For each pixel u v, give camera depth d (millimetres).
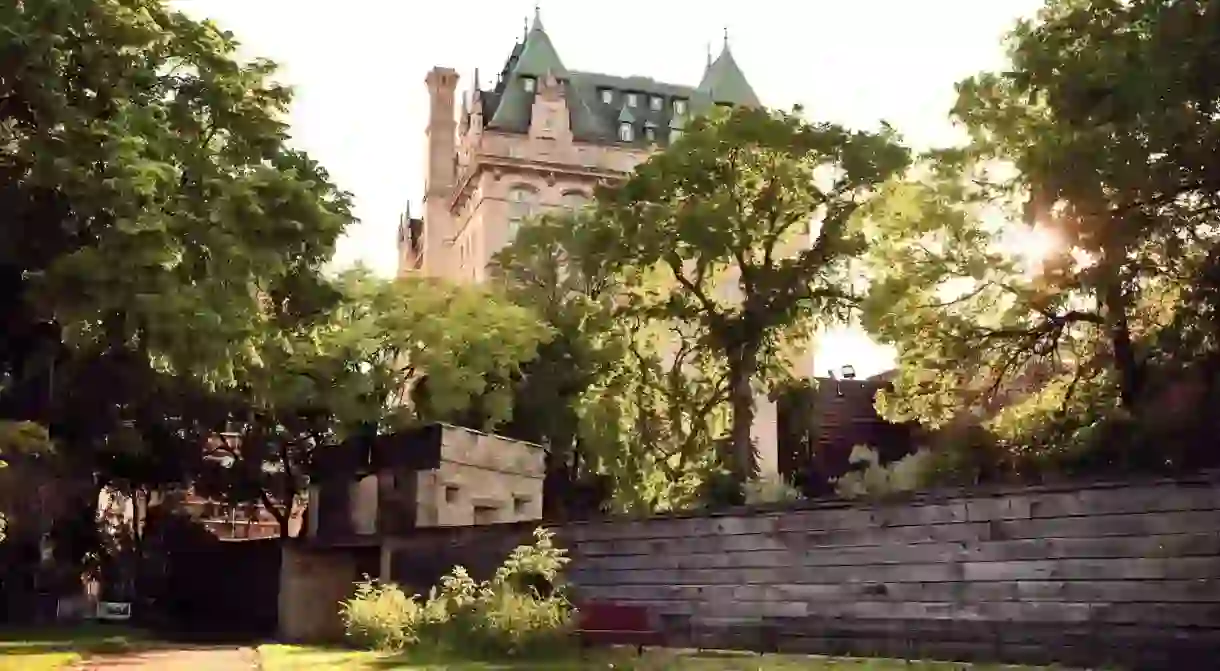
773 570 22812
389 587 26516
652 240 42344
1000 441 31891
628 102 89875
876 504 21234
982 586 19375
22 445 24734
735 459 42781
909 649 20219
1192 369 26156
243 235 26672
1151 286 29406
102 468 38125
